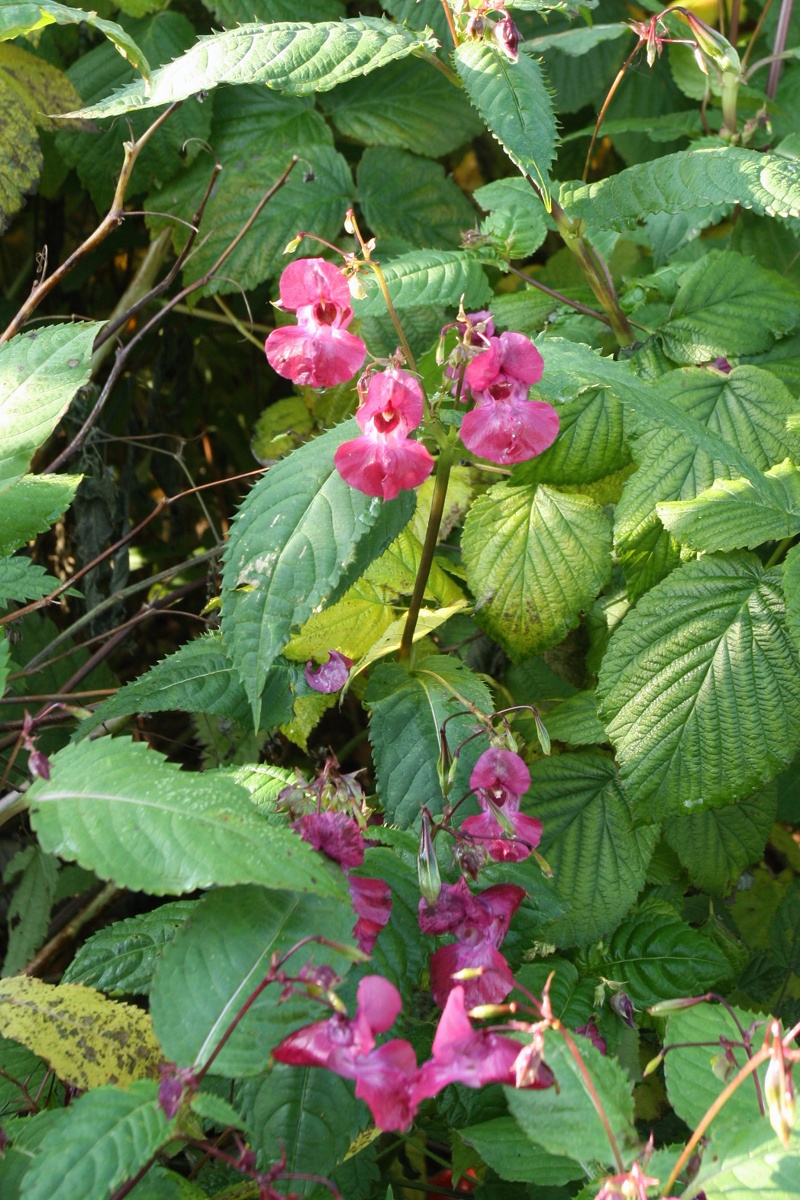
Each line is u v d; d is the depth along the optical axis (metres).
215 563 0.78
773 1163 0.53
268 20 0.83
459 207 0.86
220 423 1.01
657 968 0.68
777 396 0.71
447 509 0.75
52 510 0.62
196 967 0.55
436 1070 0.53
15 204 0.78
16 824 0.82
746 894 0.80
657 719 0.66
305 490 0.61
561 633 0.71
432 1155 0.70
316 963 0.55
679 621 0.67
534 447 0.61
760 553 0.74
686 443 0.70
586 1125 0.54
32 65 0.79
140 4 0.84
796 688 0.66
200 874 0.53
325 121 0.87
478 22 0.64
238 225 0.83
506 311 0.77
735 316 0.74
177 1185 0.56
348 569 0.63
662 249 0.81
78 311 0.97
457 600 0.73
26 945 0.77
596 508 0.71
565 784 0.70
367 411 0.59
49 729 0.81
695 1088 0.56
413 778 0.65
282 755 0.78
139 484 0.93
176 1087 0.52
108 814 0.54
